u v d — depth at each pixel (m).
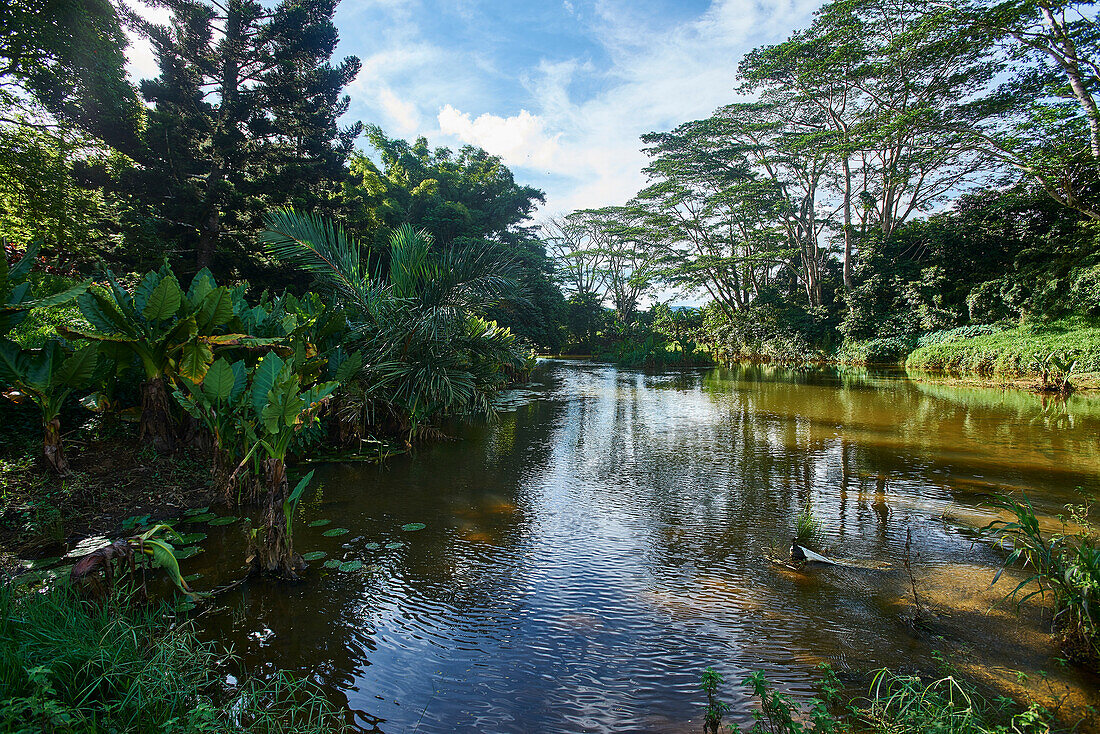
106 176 13.18
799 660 2.83
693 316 41.91
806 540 4.40
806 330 28.62
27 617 2.36
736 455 7.50
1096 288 18.73
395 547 4.27
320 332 7.25
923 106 21.73
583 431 9.32
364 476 6.31
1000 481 6.10
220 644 2.92
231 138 13.51
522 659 2.85
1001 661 2.80
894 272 26.64
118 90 11.91
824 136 23.95
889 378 18.86
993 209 24.30
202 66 13.93
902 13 20.80
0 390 5.40
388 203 22.75
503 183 30.62
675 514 5.09
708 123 27.92
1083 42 16.70
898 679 2.36
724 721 2.37
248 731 2.13
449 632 3.10
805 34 23.08
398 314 7.95
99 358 5.36
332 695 2.55
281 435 3.69
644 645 2.98
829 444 8.16
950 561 4.06
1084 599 2.86
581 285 45.91
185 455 5.73
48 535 4.09
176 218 13.71
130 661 2.27
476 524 4.80
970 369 18.05
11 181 11.37
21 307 4.73
